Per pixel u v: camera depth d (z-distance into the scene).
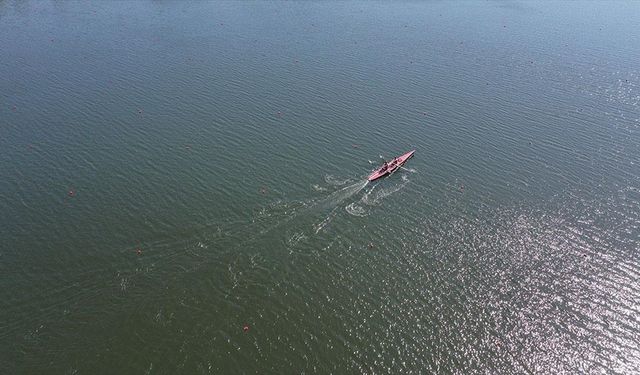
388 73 106.25
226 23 133.62
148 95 91.25
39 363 43.78
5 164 69.12
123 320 48.06
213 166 71.75
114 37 118.50
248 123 83.88
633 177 73.94
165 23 131.12
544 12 158.88
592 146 81.56
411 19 145.38
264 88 96.62
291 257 56.94
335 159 75.12
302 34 127.94
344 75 104.31
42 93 89.19
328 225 61.97
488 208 66.56
